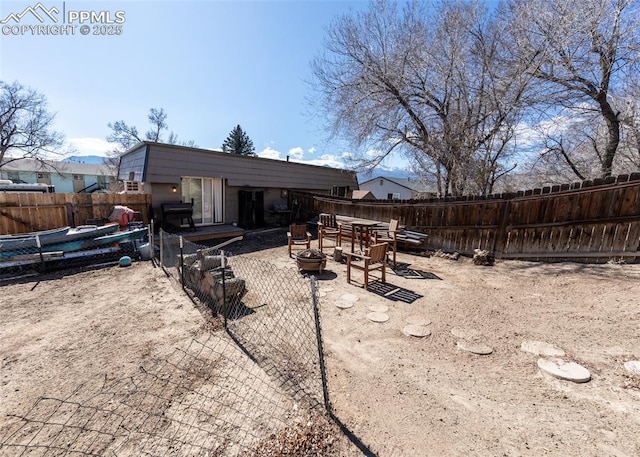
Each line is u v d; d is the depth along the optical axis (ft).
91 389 7.67
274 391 7.64
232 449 5.88
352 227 23.34
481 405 7.19
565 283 14.92
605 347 9.40
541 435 6.24
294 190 43.01
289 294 14.87
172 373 8.37
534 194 18.62
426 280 17.30
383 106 29.86
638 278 13.85
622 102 24.81
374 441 6.15
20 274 17.56
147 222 27.20
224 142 119.14
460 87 27.27
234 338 10.37
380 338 10.58
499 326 11.34
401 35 27.96
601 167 27.66
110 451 5.83
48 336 10.43
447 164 29.25
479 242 21.66
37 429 6.36
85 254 19.51
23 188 26.55
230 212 35.55
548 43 22.47
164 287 15.62
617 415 6.70
